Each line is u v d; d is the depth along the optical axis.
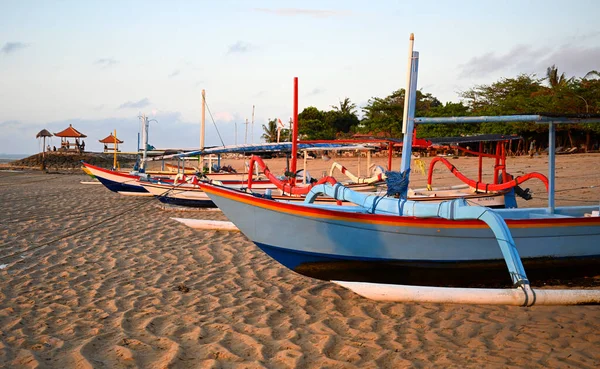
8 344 5.83
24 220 14.99
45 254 10.38
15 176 42.12
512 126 36.81
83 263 9.63
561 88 37.38
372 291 6.39
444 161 13.18
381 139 12.64
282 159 55.78
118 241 11.62
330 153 49.66
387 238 7.31
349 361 5.33
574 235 7.93
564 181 19.97
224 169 25.20
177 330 6.24
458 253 7.50
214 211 16.70
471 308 6.90
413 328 6.26
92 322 6.54
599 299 6.27
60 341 5.91
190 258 9.95
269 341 5.90
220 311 6.95
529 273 7.96
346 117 66.44
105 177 22.12
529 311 6.70
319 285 8.15
